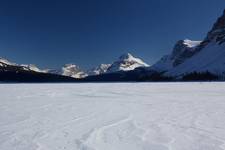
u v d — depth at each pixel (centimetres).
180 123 1080
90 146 741
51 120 1167
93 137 845
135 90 3728
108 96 2611
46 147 736
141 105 1777
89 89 4066
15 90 3784
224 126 1011
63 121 1140
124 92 3269
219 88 4069
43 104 1850
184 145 745
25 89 4097
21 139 827
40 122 1119
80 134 888
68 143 774
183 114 1337
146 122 1107
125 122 1108
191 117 1235
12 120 1174
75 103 1920
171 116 1271
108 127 1002
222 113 1364
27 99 2262
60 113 1391
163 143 768
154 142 780
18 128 996
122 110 1513
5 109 1566
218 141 781
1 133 914
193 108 1591
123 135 870
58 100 2166
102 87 4828
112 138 830
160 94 2872
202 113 1368
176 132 909
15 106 1725
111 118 1216
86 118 1218
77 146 743
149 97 2469
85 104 1852
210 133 889
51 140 810
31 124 1074
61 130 954
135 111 1465
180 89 3872
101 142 784
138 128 981
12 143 782
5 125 1058
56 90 3772
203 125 1033
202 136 846
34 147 738
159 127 998
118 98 2366
